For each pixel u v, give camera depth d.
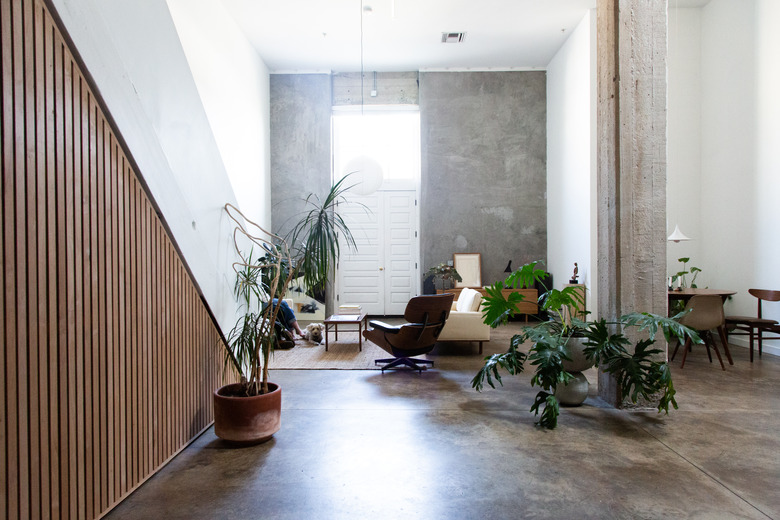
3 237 1.60
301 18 7.16
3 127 1.60
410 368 5.13
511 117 9.15
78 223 1.99
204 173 3.24
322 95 9.20
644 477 2.54
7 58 1.62
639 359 3.48
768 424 3.34
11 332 1.63
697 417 3.50
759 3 5.93
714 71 6.80
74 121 1.97
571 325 3.79
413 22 7.32
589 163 6.95
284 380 4.68
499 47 8.27
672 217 7.13
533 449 2.93
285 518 2.16
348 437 3.15
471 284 8.93
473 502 2.30
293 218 9.16
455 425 3.37
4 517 1.59
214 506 2.27
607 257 3.84
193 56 5.72
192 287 3.12
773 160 5.73
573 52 7.62
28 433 1.71
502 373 4.94
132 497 2.36
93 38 2.07
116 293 2.27
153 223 2.63
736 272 6.39
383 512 2.21
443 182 9.19
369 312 9.62
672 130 7.13
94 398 2.09
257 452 2.91
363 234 9.60
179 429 2.93
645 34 3.68
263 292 4.31
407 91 9.38
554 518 2.15
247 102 7.84
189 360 3.09
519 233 9.15
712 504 2.26
